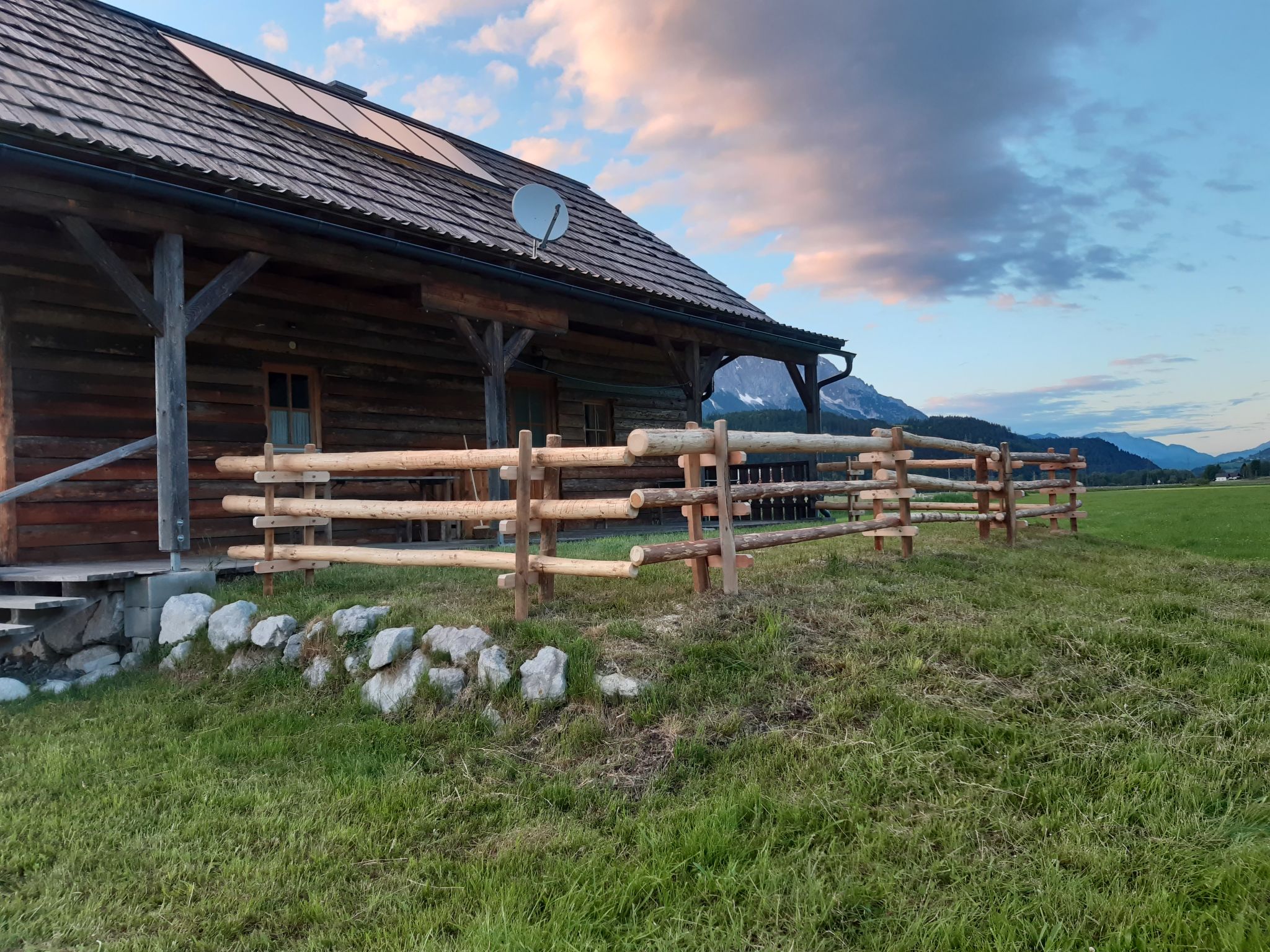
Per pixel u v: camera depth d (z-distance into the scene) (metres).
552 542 5.39
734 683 4.26
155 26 10.25
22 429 7.26
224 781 4.00
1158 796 3.30
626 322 10.86
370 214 7.54
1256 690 4.16
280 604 5.99
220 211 6.58
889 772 3.54
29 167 5.61
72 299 7.60
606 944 2.66
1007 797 3.39
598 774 3.78
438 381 11.06
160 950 2.68
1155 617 5.46
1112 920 2.63
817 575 6.18
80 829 3.54
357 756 4.16
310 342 9.55
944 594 5.74
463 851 3.34
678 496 4.98
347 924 2.86
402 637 4.89
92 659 6.02
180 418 6.35
